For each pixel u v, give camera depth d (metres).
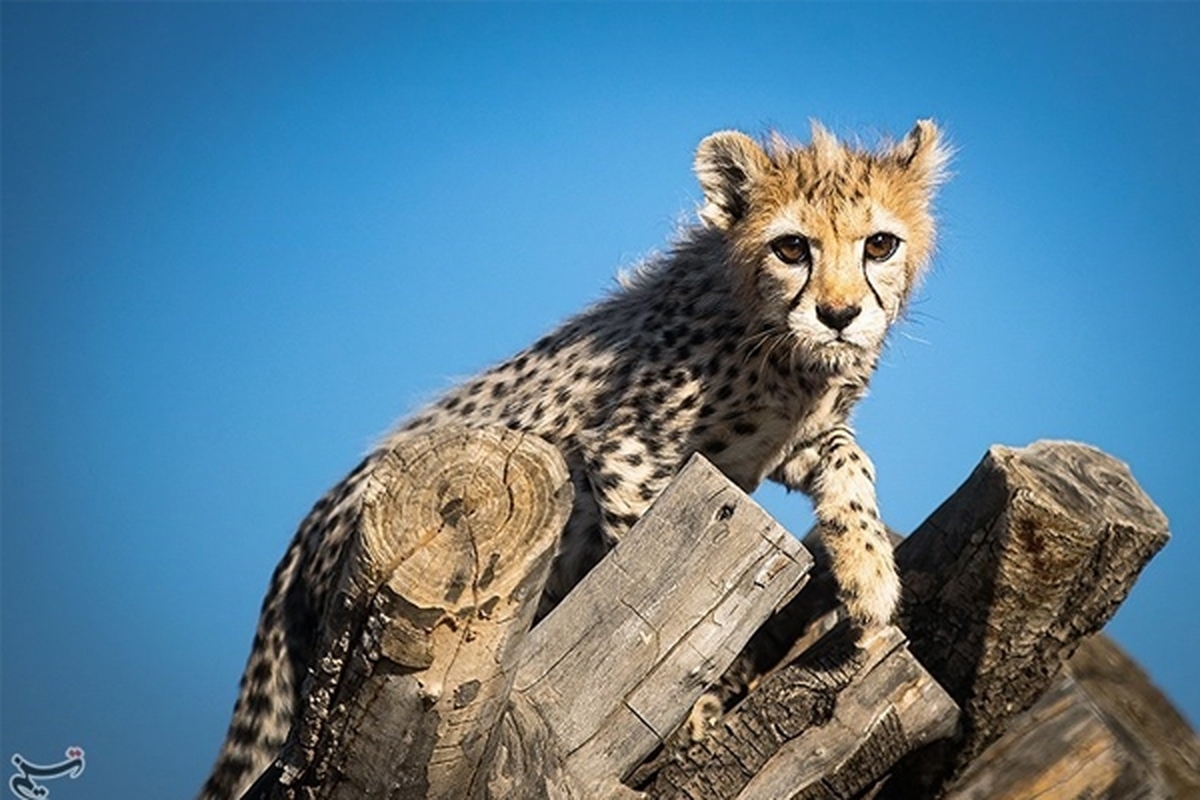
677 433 11.98
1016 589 10.09
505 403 12.77
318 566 11.78
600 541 12.20
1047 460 10.49
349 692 6.96
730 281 12.11
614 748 8.34
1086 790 10.30
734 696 10.89
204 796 11.66
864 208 11.72
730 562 8.48
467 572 6.62
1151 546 10.08
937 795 10.54
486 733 7.15
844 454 11.54
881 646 9.70
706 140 12.29
